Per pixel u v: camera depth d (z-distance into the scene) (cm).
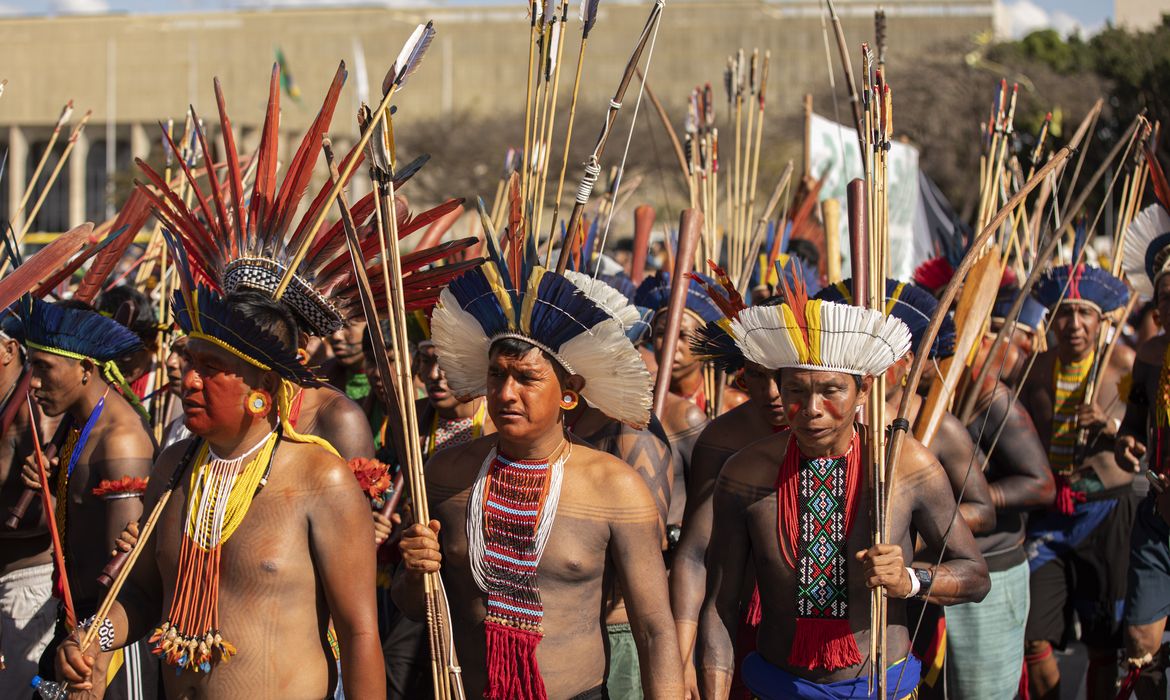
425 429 663
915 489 467
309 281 441
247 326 395
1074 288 810
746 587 554
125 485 530
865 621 461
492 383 425
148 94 6975
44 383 550
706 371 720
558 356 421
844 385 440
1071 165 2338
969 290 605
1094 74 3903
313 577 407
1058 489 799
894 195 1284
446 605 420
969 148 3800
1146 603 682
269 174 447
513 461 437
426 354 642
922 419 564
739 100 810
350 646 402
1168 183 693
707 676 473
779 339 438
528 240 437
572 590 429
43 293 572
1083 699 884
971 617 652
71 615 431
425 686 585
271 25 6906
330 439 584
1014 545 666
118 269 962
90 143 7138
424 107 6862
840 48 522
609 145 3472
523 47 6856
